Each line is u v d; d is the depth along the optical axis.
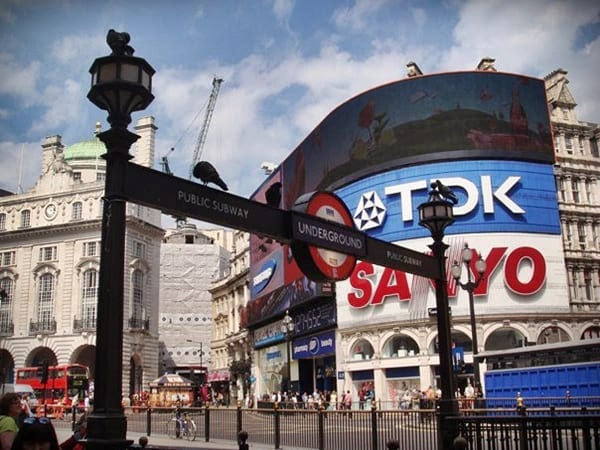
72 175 72.88
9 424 6.98
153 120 74.62
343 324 49.22
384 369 45.91
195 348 99.50
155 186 6.91
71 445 8.00
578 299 45.56
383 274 46.56
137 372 68.19
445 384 11.20
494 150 45.12
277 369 62.25
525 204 44.72
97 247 68.75
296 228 8.59
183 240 108.25
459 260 43.34
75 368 54.66
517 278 43.28
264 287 65.00
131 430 29.34
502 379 28.88
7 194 84.25
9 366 69.94
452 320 42.75
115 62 6.59
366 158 48.72
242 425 23.14
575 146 50.00
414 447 15.65
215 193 7.64
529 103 46.62
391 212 46.38
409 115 46.84
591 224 48.22
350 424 17.91
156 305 72.56
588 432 9.84
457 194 44.56
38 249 70.81
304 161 58.06
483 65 51.41
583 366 25.06
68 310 68.00
